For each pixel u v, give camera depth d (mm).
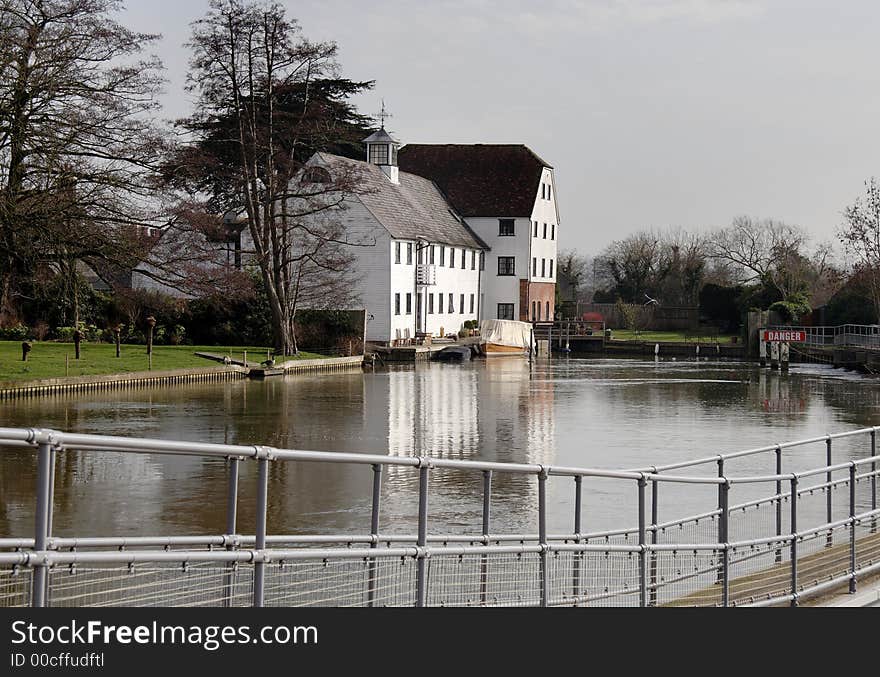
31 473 22438
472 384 52250
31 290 55656
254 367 53219
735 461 27641
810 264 118500
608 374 61344
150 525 18047
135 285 65688
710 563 12242
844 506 19047
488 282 94375
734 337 89938
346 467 25359
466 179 96062
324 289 67812
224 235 47250
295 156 70562
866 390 51094
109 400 39312
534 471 9828
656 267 126938
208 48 56688
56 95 36875
